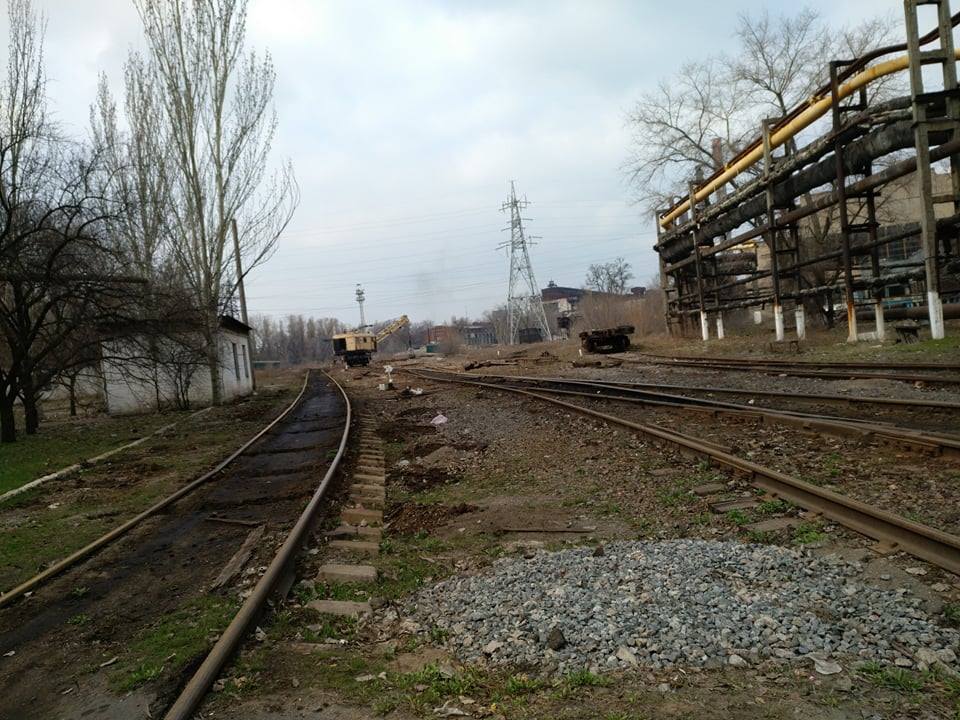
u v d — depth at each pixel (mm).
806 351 20344
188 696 3395
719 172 28312
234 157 25891
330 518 7500
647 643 3807
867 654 3475
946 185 41062
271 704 3455
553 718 3154
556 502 7715
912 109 17469
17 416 28641
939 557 4426
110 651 4406
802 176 22844
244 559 6039
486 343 142625
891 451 7426
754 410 10469
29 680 4094
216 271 25234
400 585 5379
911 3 17344
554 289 154875
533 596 4738
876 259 20297
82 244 17766
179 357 21719
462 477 9641
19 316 17891
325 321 155125
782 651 3582
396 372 42344
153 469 11977
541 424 13125
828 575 4531
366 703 3430
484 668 3783
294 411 22062
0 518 8906
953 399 10117
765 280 44625
